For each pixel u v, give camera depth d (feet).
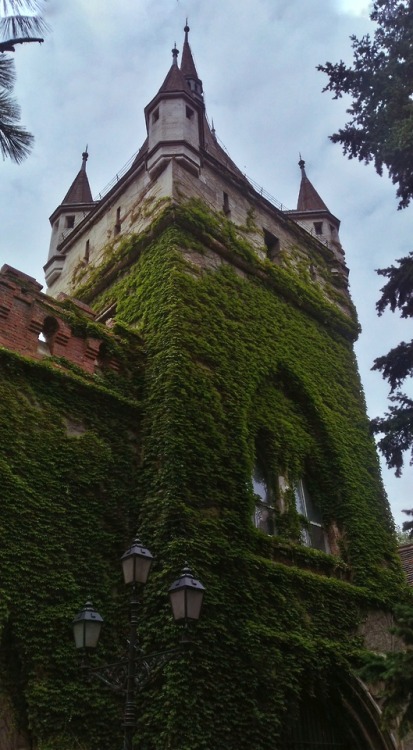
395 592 55.88
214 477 46.98
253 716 39.09
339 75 53.98
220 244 63.93
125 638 39.83
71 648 37.60
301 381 61.87
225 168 72.54
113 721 37.19
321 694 46.01
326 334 71.00
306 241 79.00
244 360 57.26
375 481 63.31
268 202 75.77
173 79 74.64
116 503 44.37
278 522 52.85
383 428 46.80
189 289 56.90
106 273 66.23
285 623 45.06
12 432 41.42
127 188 73.20
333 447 60.70
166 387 49.19
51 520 40.50
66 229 86.17
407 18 52.44
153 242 62.28
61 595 38.70
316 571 52.11
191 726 35.96
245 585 43.88
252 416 55.31
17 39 30.07
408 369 48.47
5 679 35.47
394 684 33.68
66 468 42.98
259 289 65.57
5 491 39.11
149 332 54.65
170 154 67.26
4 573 36.91
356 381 70.90
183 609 29.84
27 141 30.63
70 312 50.03
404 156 49.67
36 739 34.81
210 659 38.99
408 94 51.52
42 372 44.91
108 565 41.91
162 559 41.34
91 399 47.16
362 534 57.31
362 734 47.19
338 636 48.39
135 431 48.49
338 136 53.93
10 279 46.96
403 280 49.26
